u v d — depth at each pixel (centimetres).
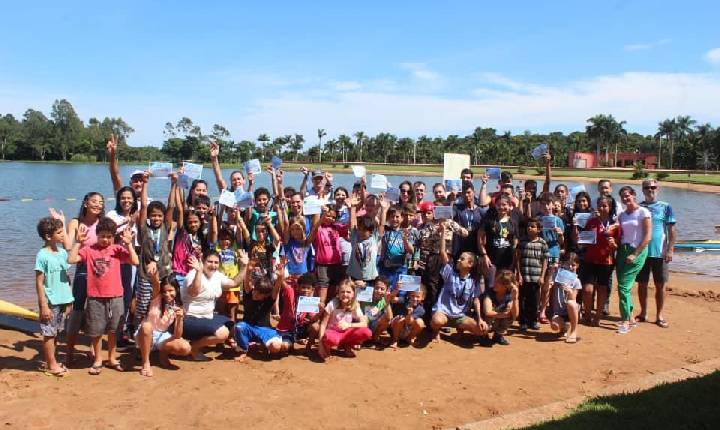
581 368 698
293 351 737
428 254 841
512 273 774
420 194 988
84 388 587
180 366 666
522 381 650
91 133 12088
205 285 689
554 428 490
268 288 704
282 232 830
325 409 554
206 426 508
